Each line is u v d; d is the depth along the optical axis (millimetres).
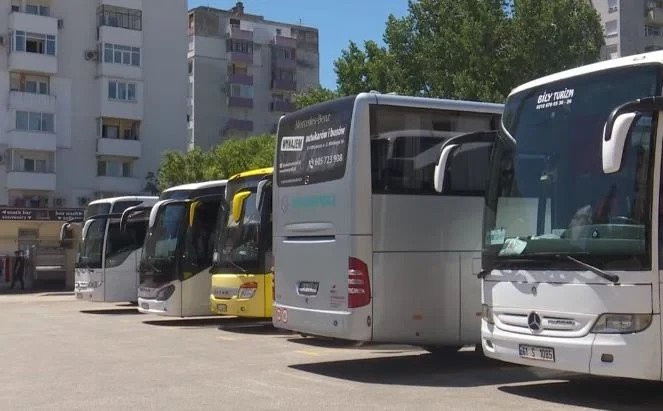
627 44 59906
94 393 9398
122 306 27000
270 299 15664
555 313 8078
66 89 55719
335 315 10266
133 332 16938
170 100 60375
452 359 12227
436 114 11008
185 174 52250
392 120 10617
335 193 10461
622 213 7703
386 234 10336
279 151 11789
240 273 15859
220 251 16484
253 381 10141
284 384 9891
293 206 11273
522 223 8695
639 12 60750
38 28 53875
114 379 10414
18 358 12711
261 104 79938
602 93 8211
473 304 10898
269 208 15797
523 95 9164
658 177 7605
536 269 8336
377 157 10398
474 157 11180
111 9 57281
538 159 8703
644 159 7645
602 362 7621
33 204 53719
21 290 41406
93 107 56844
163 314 17875
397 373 10828
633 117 7121
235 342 14773
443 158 9461
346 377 10477
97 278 22328
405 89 34438
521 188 8812
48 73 54500
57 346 14328
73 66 56219
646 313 7445
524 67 32781
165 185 53000
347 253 10203
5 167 52812
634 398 8797
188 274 17859
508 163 9070
